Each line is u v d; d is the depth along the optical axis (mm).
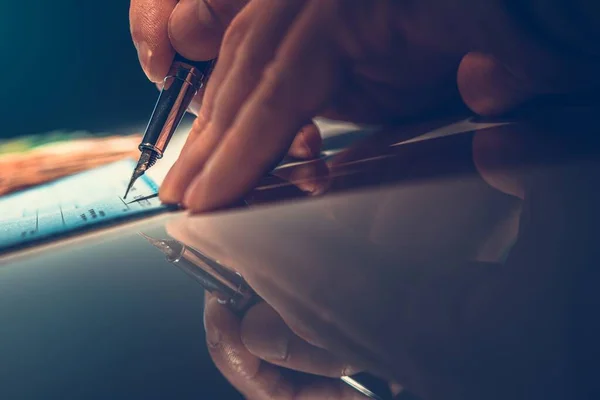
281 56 272
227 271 199
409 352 121
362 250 196
